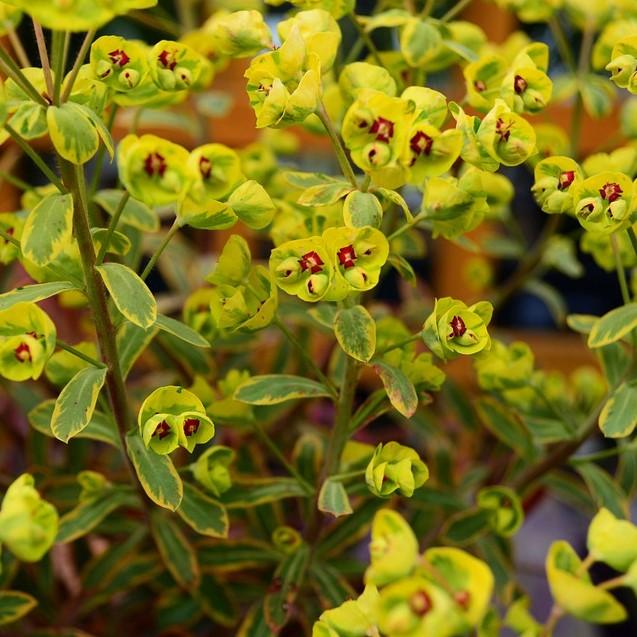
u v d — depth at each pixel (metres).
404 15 0.59
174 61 0.53
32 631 0.60
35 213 0.50
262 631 0.58
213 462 0.56
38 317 0.51
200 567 0.60
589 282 0.90
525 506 0.68
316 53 0.53
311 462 0.62
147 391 0.66
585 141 0.78
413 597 0.45
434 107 0.52
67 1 0.47
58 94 0.50
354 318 0.53
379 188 0.52
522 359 0.60
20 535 0.48
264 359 0.70
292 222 0.57
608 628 0.71
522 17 0.64
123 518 0.62
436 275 0.89
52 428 0.52
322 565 0.60
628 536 0.48
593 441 0.86
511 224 0.72
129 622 0.66
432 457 0.67
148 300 0.51
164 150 0.49
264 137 0.70
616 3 0.62
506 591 0.61
